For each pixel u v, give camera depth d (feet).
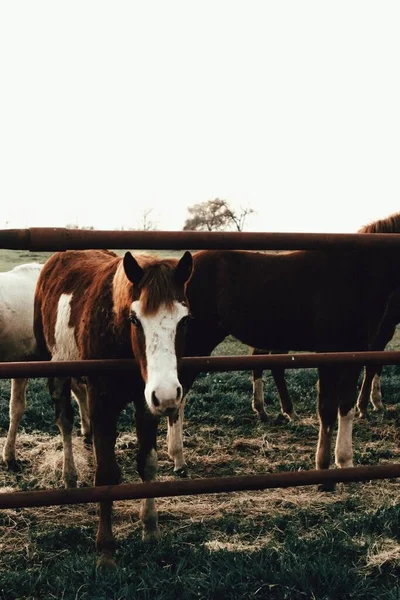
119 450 17.76
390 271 16.42
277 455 17.75
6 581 9.88
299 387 25.90
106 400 10.98
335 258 16.81
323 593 9.26
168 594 9.25
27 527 12.73
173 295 9.43
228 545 11.26
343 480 9.42
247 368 9.33
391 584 9.51
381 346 21.95
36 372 8.71
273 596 9.29
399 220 17.57
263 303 17.63
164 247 8.64
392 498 14.19
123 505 13.93
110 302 11.18
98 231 8.41
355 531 11.86
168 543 11.54
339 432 16.06
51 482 15.57
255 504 13.89
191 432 19.99
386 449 17.90
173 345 9.16
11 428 16.47
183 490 8.96
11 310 17.69
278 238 9.01
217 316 18.47
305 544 11.05
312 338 17.63
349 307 16.56
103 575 9.85
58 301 14.12
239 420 21.30
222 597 9.21
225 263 18.17
